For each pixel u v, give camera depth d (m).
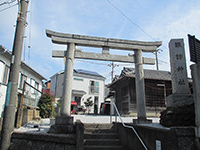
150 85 15.74
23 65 12.89
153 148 4.48
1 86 9.57
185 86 5.63
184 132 3.62
